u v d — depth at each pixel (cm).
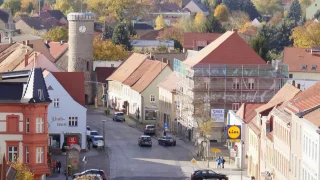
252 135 14725
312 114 11438
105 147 16925
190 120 17925
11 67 18825
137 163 15388
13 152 12706
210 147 16788
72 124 16350
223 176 13562
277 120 13238
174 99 19288
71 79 16850
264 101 17900
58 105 16288
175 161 15650
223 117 17712
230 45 18525
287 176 12525
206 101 17775
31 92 12681
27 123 12675
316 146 10825
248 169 14850
